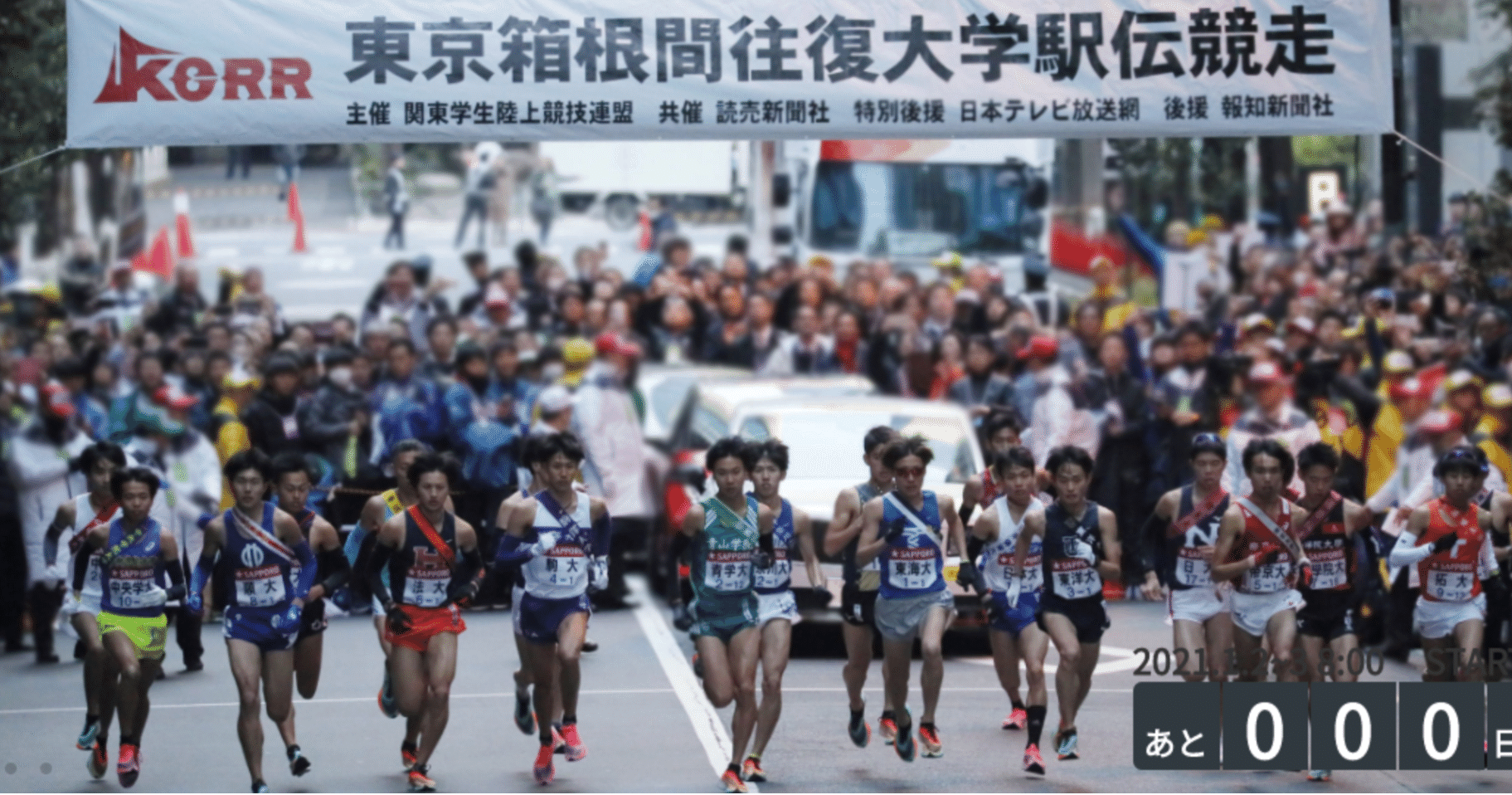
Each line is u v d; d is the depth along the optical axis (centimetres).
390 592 3234
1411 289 6041
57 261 9019
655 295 7175
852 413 4931
